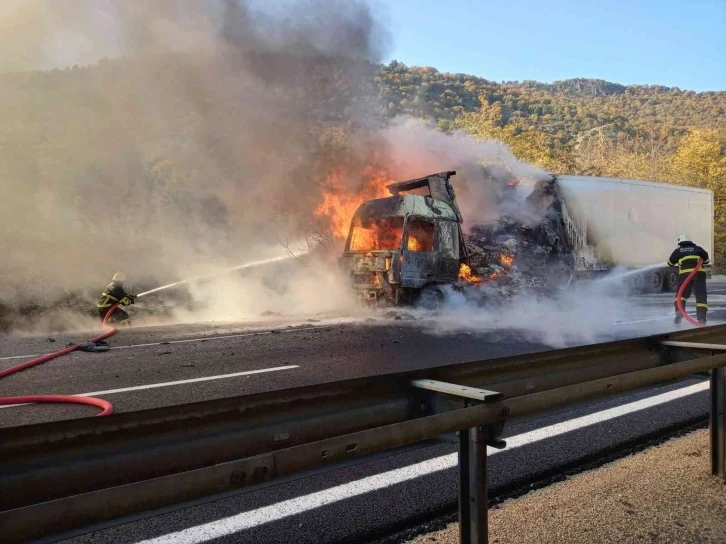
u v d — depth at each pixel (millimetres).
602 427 4012
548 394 2143
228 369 6059
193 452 1611
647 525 2520
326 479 3094
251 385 5289
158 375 5777
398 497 2863
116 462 1494
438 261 11875
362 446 1660
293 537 2447
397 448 1893
